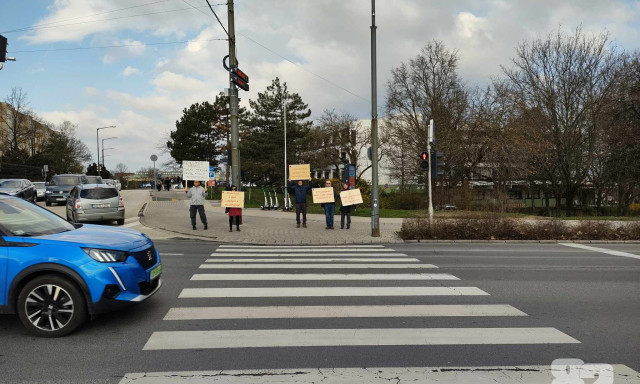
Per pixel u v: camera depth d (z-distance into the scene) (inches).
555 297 238.5
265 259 361.7
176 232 554.9
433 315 203.2
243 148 1659.7
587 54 1219.2
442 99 1531.7
